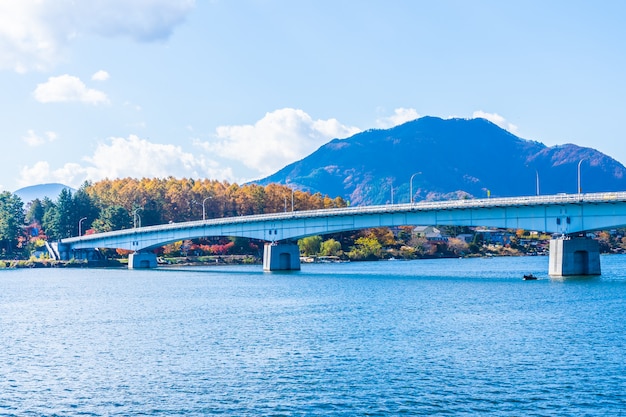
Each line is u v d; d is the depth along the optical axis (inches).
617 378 2237.9
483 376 2292.1
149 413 2012.8
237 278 6692.9
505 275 6560.0
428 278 6186.0
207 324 3496.6
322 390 2177.7
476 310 3727.9
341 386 2212.1
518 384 2196.1
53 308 4478.3
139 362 2632.9
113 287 6097.4
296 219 6998.0
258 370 2439.7
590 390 2122.3
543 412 1943.9
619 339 2812.5
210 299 4714.6
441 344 2802.7
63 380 2393.0
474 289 4872.0
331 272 7445.9
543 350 2645.2
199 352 2775.6
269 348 2810.0
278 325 3388.3
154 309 4224.9
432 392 2133.4
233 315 3809.1
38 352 2893.7
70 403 2127.2
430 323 3329.2
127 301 4773.6
